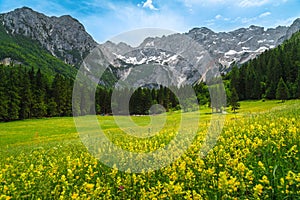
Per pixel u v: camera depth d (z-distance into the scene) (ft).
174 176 18.37
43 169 25.81
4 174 24.49
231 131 33.96
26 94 279.28
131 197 18.08
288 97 326.65
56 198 18.07
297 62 447.83
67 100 311.47
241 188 15.12
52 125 188.24
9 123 224.94
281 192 14.26
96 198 16.87
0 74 272.51
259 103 319.47
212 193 15.78
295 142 23.17
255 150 22.54
